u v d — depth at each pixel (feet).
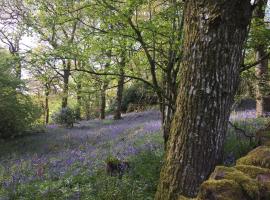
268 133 22.06
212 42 16.24
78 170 28.58
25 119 61.26
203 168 16.55
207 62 16.37
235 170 13.69
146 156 27.66
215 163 16.75
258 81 30.99
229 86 16.62
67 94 28.89
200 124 16.55
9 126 62.03
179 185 16.74
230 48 16.26
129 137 46.65
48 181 27.20
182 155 16.83
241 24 16.26
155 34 24.03
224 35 16.15
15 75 55.31
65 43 26.32
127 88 108.17
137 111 99.45
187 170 16.66
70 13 25.85
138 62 26.96
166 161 17.56
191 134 16.69
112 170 25.62
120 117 89.61
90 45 25.36
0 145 58.08
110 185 22.70
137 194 21.11
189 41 16.89
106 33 24.43
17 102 57.57
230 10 15.99
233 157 21.63
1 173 33.81
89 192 22.62
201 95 16.48
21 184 27.37
